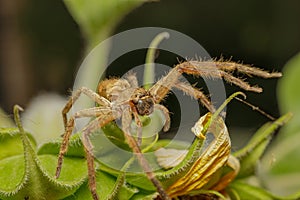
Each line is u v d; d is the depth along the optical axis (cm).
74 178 20
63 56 42
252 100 39
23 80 41
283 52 44
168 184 20
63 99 25
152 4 43
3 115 22
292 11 44
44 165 20
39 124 23
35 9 42
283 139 27
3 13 40
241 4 44
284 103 28
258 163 22
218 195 21
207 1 44
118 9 26
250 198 22
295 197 22
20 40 41
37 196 20
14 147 21
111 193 20
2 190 20
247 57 44
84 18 26
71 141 21
